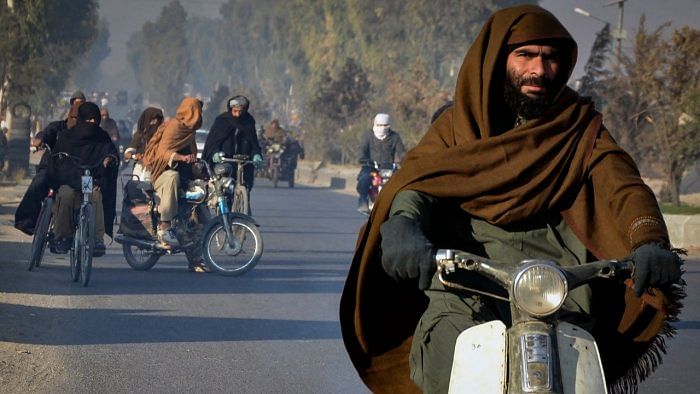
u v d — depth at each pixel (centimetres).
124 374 1430
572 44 776
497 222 763
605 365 791
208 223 2534
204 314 1930
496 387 672
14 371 1426
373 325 790
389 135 3903
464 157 759
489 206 761
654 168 5759
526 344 661
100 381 1388
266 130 7525
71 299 2062
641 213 725
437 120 805
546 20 771
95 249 2412
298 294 2214
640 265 675
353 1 15700
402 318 796
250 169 3075
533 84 772
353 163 10138
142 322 1827
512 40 773
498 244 771
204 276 2505
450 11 14538
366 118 10350
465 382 682
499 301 764
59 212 2388
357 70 10688
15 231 3397
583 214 764
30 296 2067
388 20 15350
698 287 2488
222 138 3025
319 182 8125
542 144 764
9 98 7656
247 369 1481
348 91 10556
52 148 2483
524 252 771
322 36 17600
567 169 769
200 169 2598
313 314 1958
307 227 3978
